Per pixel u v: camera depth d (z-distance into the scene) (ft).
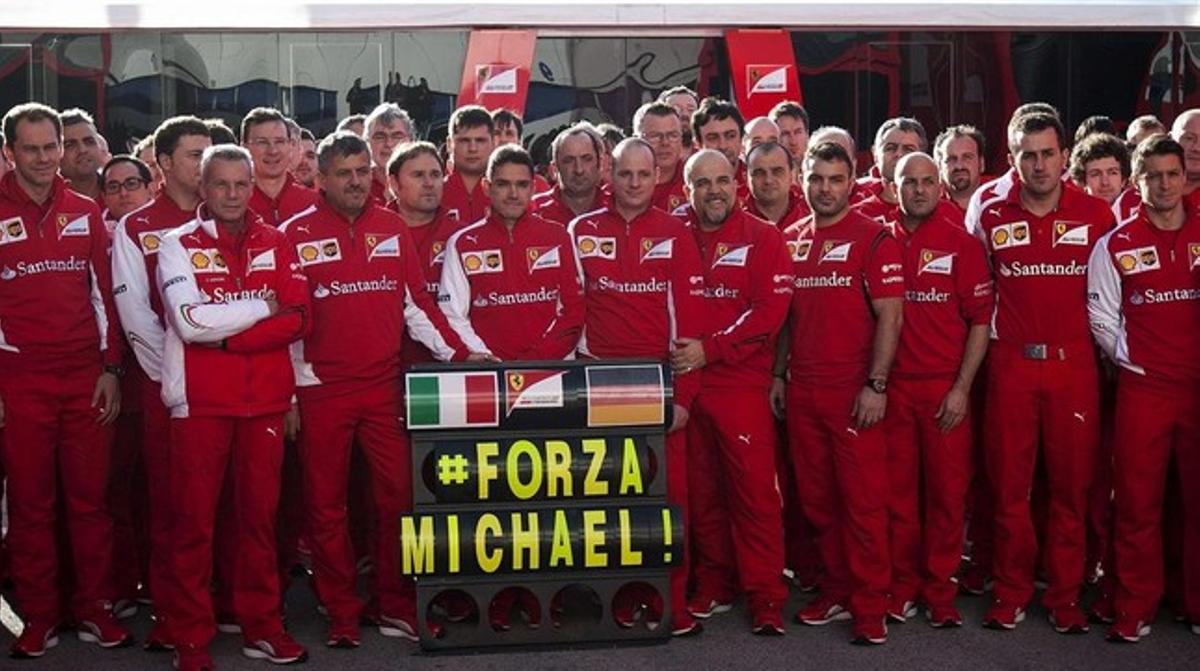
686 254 20.72
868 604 20.65
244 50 42.37
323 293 20.04
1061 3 45.34
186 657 19.27
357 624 20.61
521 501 19.85
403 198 21.56
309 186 28.14
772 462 20.97
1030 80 45.42
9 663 19.90
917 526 21.33
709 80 43.78
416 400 19.53
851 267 20.66
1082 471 20.67
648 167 20.63
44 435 20.24
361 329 20.08
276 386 19.43
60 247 20.15
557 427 19.84
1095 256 20.36
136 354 20.08
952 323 20.83
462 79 42.68
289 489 22.80
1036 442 20.90
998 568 21.18
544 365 19.88
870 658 19.76
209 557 19.45
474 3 42.57
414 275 20.54
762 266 20.68
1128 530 20.39
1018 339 20.68
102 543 20.77
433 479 19.69
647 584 20.18
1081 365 20.58
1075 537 20.86
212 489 19.29
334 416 20.16
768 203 21.94
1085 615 21.36
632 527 19.83
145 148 26.84
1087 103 45.62
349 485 23.89
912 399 20.95
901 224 21.13
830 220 20.93
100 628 20.67
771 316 20.51
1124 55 45.91
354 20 42.45
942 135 24.80
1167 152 19.83
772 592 20.93
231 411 19.12
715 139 24.72
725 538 21.76
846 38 44.34
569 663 19.60
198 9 42.22
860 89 44.55
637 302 20.75
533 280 20.74
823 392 20.84
